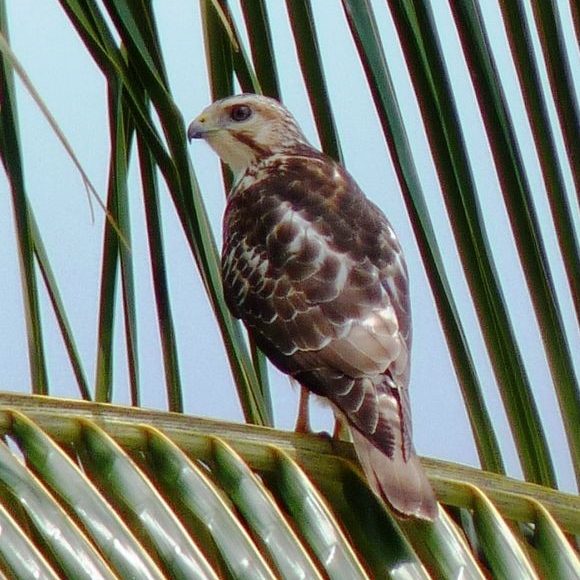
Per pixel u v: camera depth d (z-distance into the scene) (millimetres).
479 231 8227
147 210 8805
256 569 6465
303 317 9945
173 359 8891
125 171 8688
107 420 7133
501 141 8188
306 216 10680
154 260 8883
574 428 8266
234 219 11250
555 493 7836
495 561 7207
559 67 8227
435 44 8141
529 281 8281
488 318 8273
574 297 8242
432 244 8172
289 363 9898
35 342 8547
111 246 8828
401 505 7652
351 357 9516
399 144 8055
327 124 8484
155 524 6469
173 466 6930
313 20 8445
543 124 8234
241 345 8812
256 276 10523
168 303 8898
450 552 7371
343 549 6961
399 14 8156
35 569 5754
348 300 9859
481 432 8359
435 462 8023
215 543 6582
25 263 8469
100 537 6234
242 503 6945
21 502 6227
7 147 8281
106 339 8852
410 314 10086
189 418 7387
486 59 8148
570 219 8250
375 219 10695
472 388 8336
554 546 7332
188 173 8062
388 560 7391
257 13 8586
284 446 8055
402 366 9469
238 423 7562
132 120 8742
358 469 8195
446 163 8234
